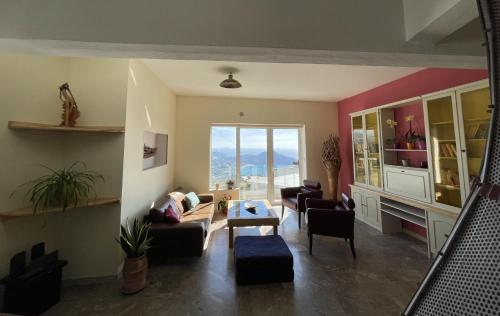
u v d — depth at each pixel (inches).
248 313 72.8
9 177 73.2
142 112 116.0
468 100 95.4
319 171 211.2
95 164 92.7
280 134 213.3
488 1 23.2
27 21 50.2
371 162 159.8
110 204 92.9
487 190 21.8
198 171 192.1
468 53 60.3
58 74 88.9
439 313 23.3
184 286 87.6
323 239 133.8
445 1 45.8
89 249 91.4
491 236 20.8
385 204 140.2
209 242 129.9
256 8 54.3
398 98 143.3
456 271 23.0
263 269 88.1
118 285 88.8
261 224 121.2
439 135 112.0
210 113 194.9
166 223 109.0
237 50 56.2
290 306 75.7
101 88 94.4
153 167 134.7
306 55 59.6
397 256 111.1
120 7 51.9
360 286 86.7
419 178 118.3
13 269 68.7
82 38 50.9
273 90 173.5
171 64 119.9
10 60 73.0
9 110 72.9
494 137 22.5
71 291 84.8
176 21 52.6
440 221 103.8
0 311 65.2
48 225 86.7
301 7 55.4
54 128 79.9
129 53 58.4
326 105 212.1
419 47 58.5
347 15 56.5
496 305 19.3
